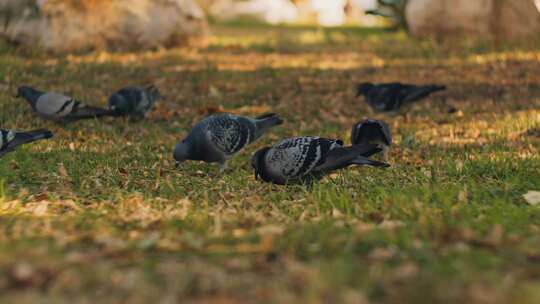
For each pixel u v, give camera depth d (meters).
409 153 13.87
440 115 17.73
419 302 5.76
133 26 25.80
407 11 29.80
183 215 9.37
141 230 8.53
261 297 5.93
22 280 6.29
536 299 5.67
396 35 32.12
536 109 17.91
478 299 5.73
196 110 18.45
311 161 10.65
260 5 48.66
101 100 18.88
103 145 14.41
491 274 6.24
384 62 24.80
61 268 6.62
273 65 24.25
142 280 6.27
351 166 12.46
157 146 14.63
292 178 10.86
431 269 6.52
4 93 18.39
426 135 15.66
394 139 15.18
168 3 26.77
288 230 8.23
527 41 27.23
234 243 7.71
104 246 7.55
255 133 12.69
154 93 17.45
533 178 11.33
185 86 20.89
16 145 11.31
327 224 8.47
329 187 10.81
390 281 6.23
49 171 12.01
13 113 16.69
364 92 17.67
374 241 7.55
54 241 7.70
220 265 6.79
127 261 6.95
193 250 7.42
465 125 16.52
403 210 9.11
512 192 10.55
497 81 21.44
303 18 47.66
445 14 28.58
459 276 6.30
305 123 17.16
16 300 5.84
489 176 11.62
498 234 7.63
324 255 7.14
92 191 10.95
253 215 9.31
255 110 18.58
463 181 11.23
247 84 21.33
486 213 9.09
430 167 12.38
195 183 11.65
